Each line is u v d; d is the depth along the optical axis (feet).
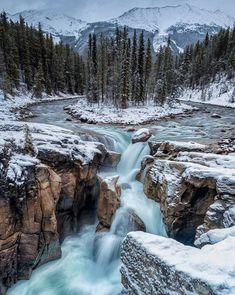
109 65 201.98
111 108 161.27
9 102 151.74
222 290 18.19
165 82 193.98
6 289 39.09
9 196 38.75
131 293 26.66
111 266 44.98
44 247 43.14
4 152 42.80
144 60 198.70
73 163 52.01
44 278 41.98
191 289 19.83
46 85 233.76
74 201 52.34
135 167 71.51
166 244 25.20
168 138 87.25
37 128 64.18
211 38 380.58
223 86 263.70
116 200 51.37
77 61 290.15
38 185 42.24
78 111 140.05
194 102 250.57
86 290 40.37
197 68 318.86
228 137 86.84
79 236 52.49
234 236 25.76
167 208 46.93
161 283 22.65
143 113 148.66
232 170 44.75
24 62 214.90
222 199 40.22
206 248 23.79
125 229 48.98
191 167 47.55
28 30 245.45
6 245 38.27
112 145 81.92
